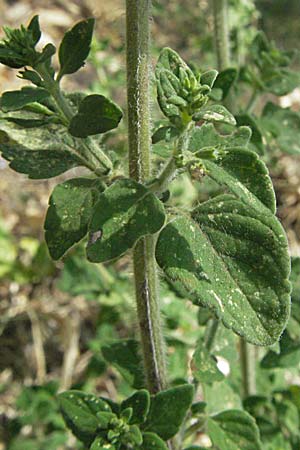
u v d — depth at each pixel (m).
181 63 0.16
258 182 0.15
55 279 0.37
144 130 0.16
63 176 0.41
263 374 0.26
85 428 0.18
